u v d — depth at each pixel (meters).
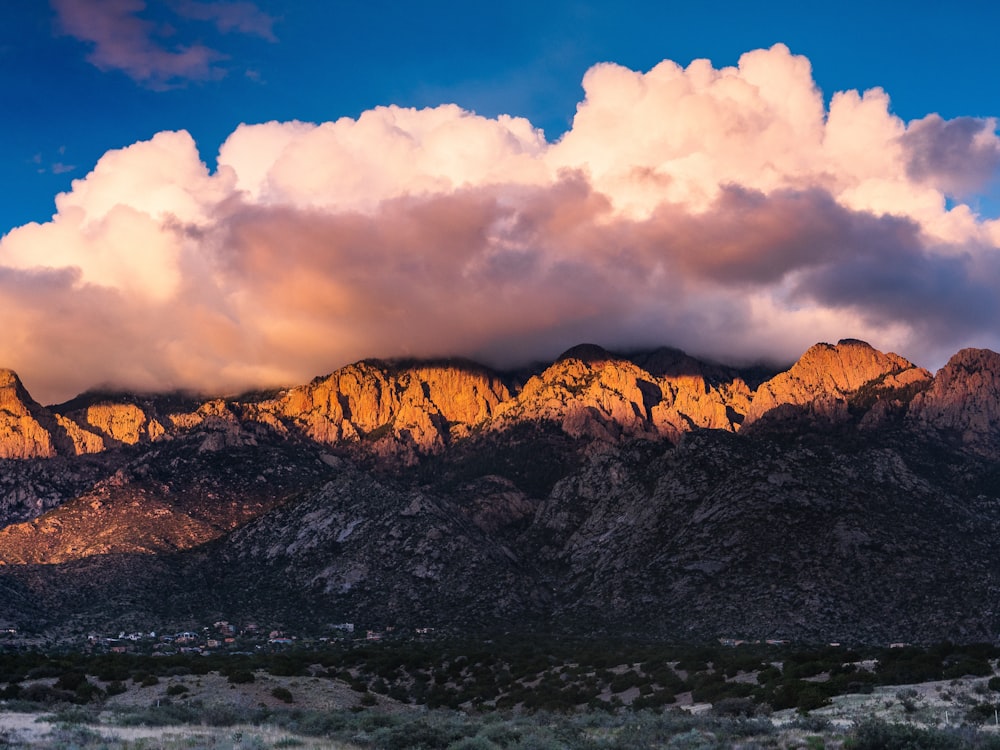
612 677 129.12
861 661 113.88
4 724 68.62
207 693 107.62
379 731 70.62
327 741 63.00
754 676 113.81
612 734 68.75
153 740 57.97
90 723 72.25
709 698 103.00
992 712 67.75
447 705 125.19
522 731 69.19
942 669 94.75
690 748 59.00
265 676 121.25
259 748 56.12
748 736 63.91
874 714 71.88
